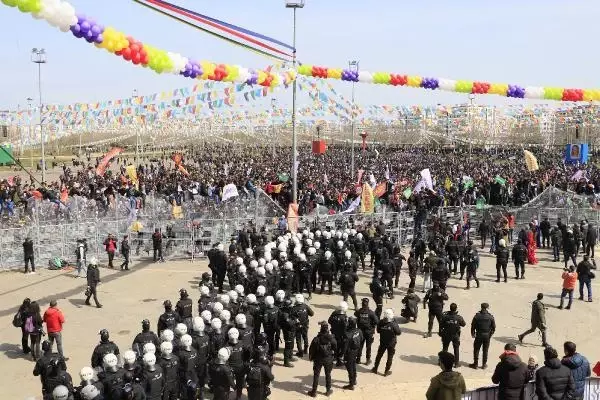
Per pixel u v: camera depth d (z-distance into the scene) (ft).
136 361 33.86
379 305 53.72
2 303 60.29
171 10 40.65
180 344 35.40
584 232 81.05
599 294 65.62
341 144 386.32
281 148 352.69
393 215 91.61
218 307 42.32
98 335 51.01
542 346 49.26
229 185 88.22
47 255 76.79
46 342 34.76
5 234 74.59
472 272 67.21
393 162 238.48
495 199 111.65
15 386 40.68
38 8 31.04
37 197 95.35
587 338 51.42
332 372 43.52
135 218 83.76
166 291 65.62
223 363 34.53
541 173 165.37
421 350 48.16
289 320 44.42
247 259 61.98
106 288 66.69
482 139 326.24
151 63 41.06
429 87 87.97
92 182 135.23
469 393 31.04
